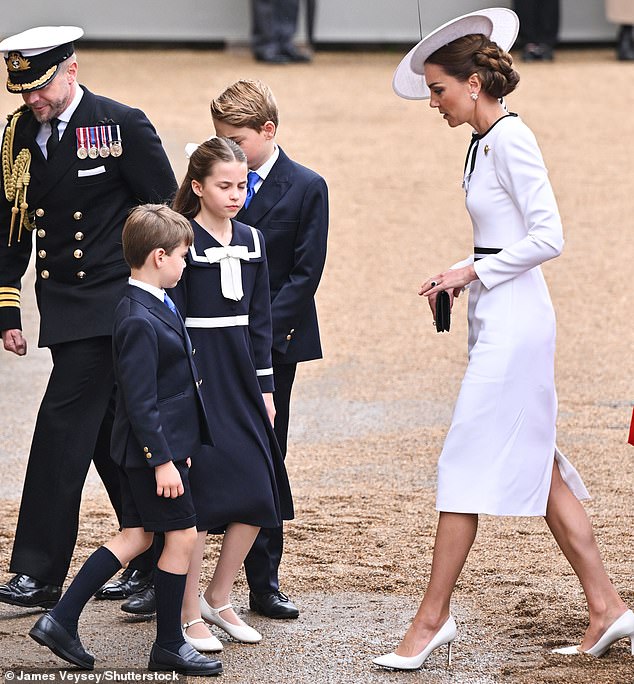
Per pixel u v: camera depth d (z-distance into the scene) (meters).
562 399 29.09
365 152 58.62
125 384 15.11
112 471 18.72
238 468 16.27
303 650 16.20
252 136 17.42
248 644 16.44
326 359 32.81
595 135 61.69
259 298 16.80
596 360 32.38
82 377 17.98
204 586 18.47
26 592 17.72
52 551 17.81
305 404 29.06
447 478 15.56
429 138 61.81
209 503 16.14
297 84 73.62
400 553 19.89
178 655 15.39
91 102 18.14
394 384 30.66
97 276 18.20
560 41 85.75
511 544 20.20
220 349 16.41
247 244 16.72
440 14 84.38
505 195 15.73
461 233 46.69
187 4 83.81
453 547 15.59
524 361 15.59
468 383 15.64
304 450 25.72
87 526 21.14
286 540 20.50
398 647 15.66
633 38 81.38
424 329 35.72
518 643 16.34
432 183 53.81
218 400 16.36
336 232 46.69
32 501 17.97
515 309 15.68
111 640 16.61
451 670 15.51
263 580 17.34
